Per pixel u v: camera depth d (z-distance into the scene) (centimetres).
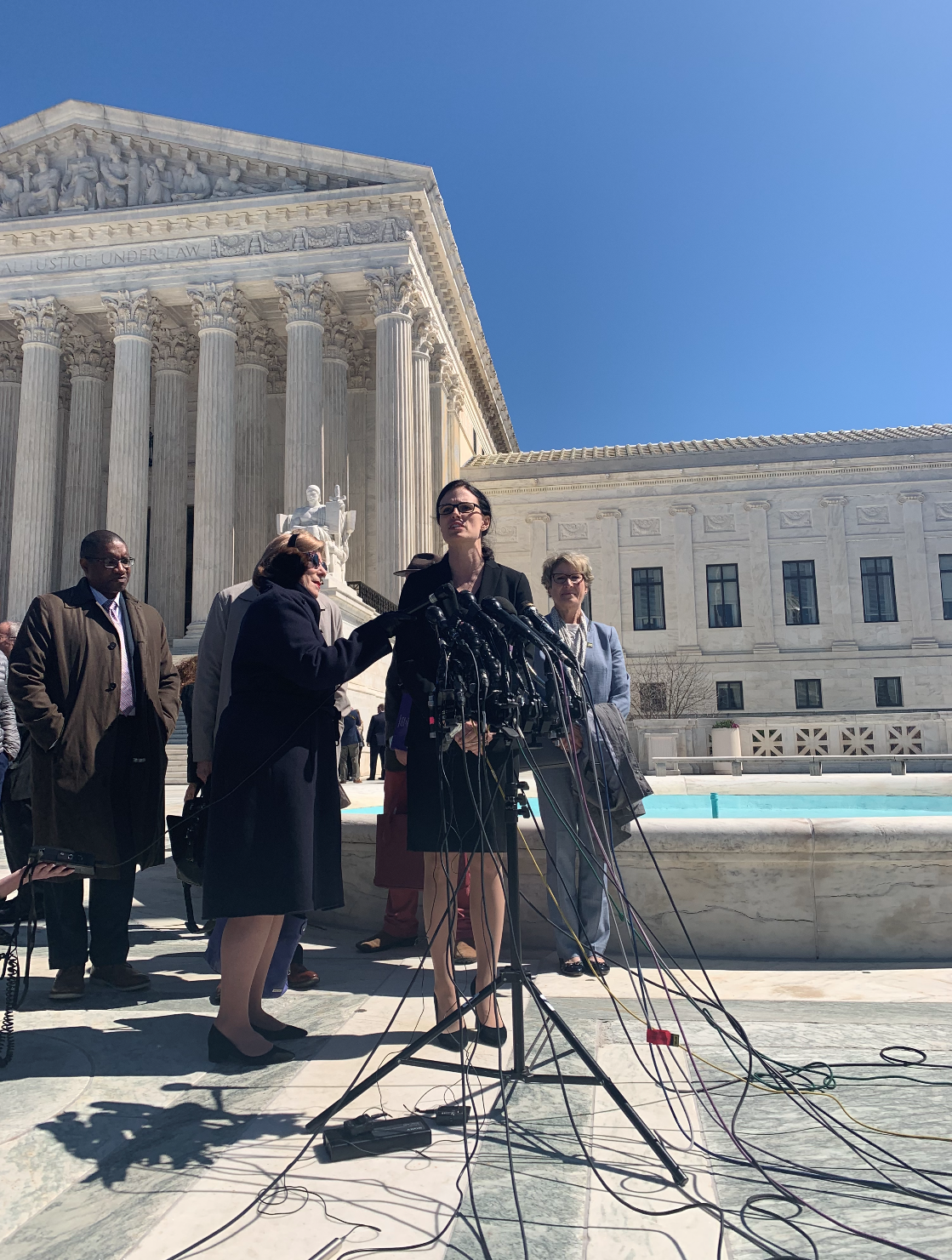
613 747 429
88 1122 266
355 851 566
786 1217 206
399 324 2731
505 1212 211
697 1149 243
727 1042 327
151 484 3291
